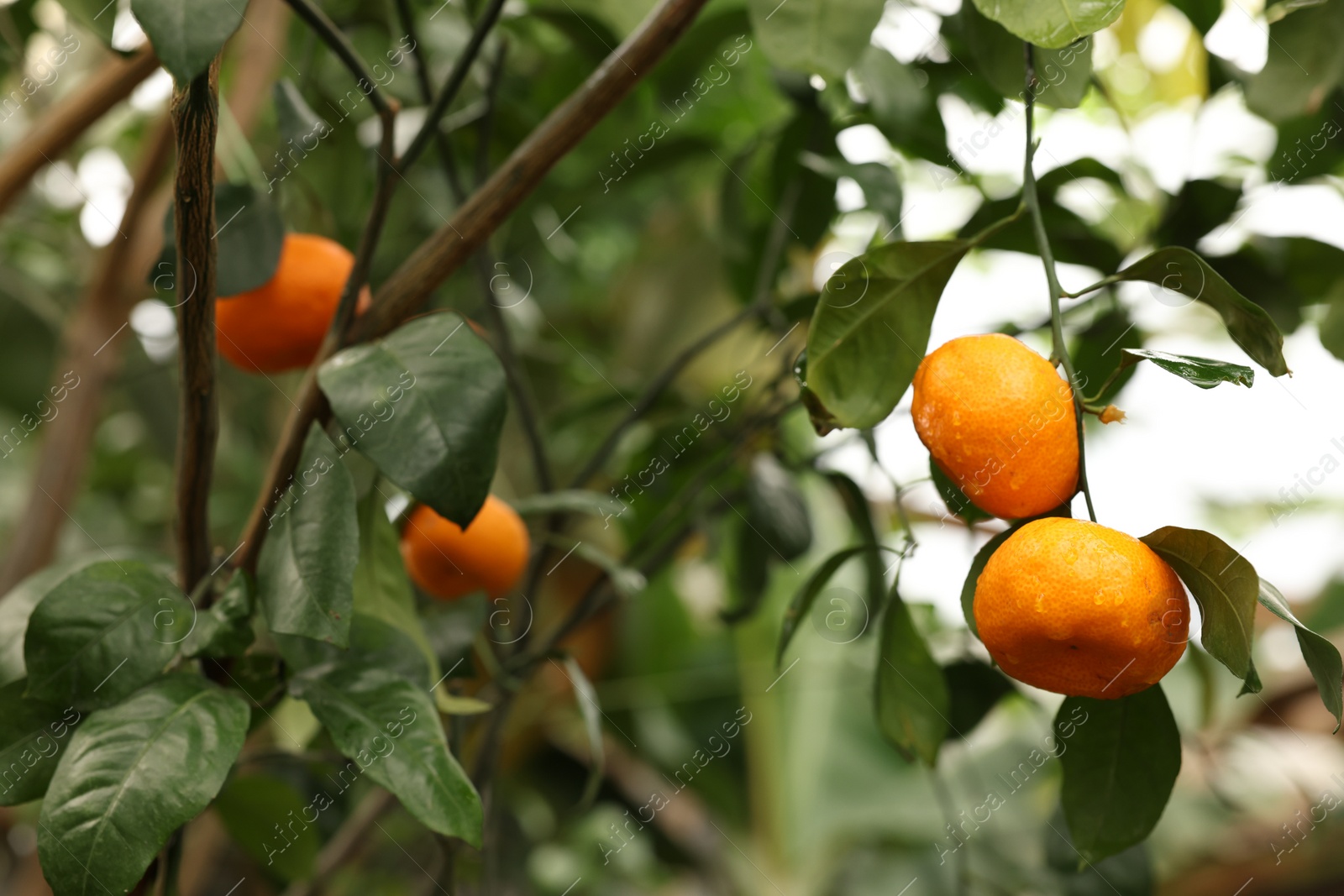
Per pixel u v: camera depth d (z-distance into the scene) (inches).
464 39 55.9
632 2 56.4
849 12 45.7
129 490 96.3
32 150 53.1
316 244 47.9
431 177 59.5
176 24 41.0
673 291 85.7
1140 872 51.9
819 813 86.8
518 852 60.0
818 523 86.4
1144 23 55.8
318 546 43.6
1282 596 41.8
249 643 44.3
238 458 88.2
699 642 91.7
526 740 85.1
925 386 42.3
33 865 58.2
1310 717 84.3
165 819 42.2
